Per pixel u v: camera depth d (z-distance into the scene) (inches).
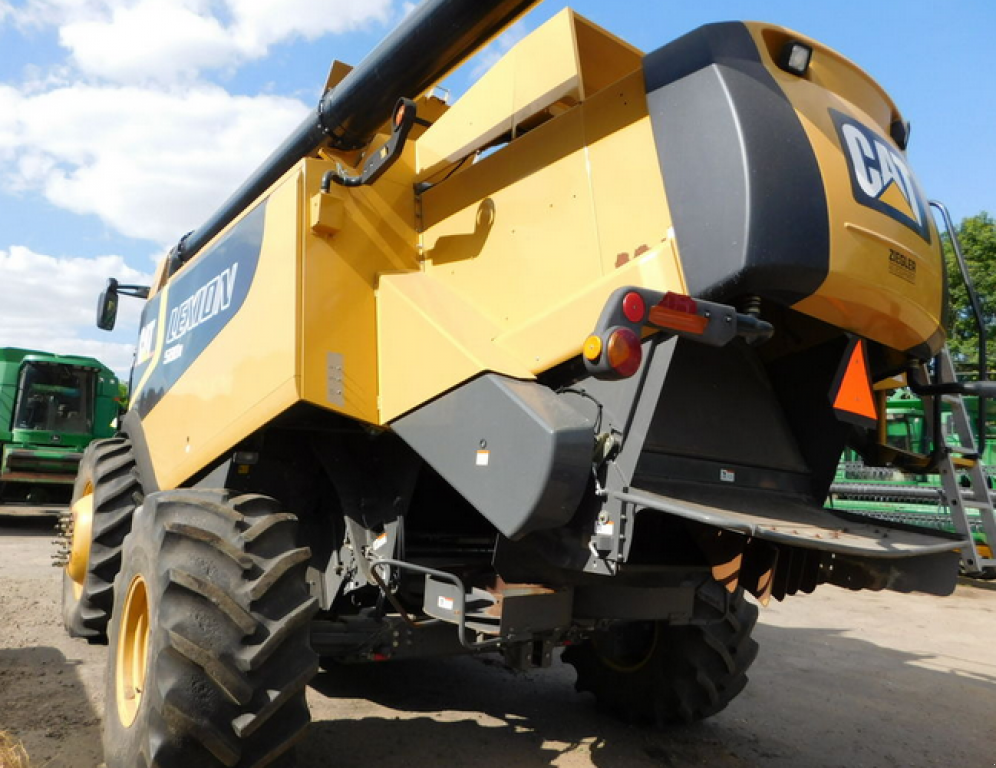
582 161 118.3
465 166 137.2
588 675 172.6
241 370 138.7
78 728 144.1
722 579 118.6
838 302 109.0
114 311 236.1
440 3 118.0
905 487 408.5
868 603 342.6
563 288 117.0
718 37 106.7
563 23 123.0
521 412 103.3
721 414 124.5
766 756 151.9
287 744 108.8
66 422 531.8
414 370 122.4
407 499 129.5
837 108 115.2
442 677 191.8
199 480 156.4
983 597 375.2
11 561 339.3
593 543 103.7
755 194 99.1
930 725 176.1
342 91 142.1
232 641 106.6
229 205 182.7
